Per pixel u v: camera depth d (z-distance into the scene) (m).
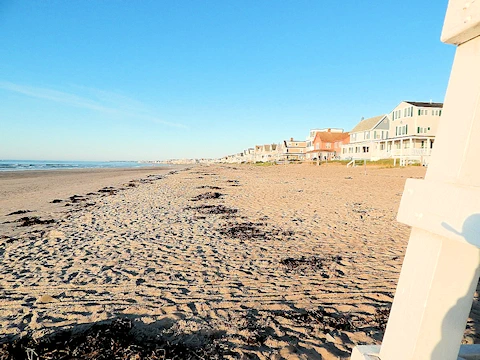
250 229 8.42
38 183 27.05
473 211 1.04
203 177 32.44
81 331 3.45
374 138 48.50
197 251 6.52
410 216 1.32
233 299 4.27
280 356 2.99
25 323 3.66
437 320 1.26
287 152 96.56
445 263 1.22
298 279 4.98
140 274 5.25
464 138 1.16
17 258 6.14
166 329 3.50
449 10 1.19
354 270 5.33
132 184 24.72
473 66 1.15
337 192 16.58
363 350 1.63
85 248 6.79
